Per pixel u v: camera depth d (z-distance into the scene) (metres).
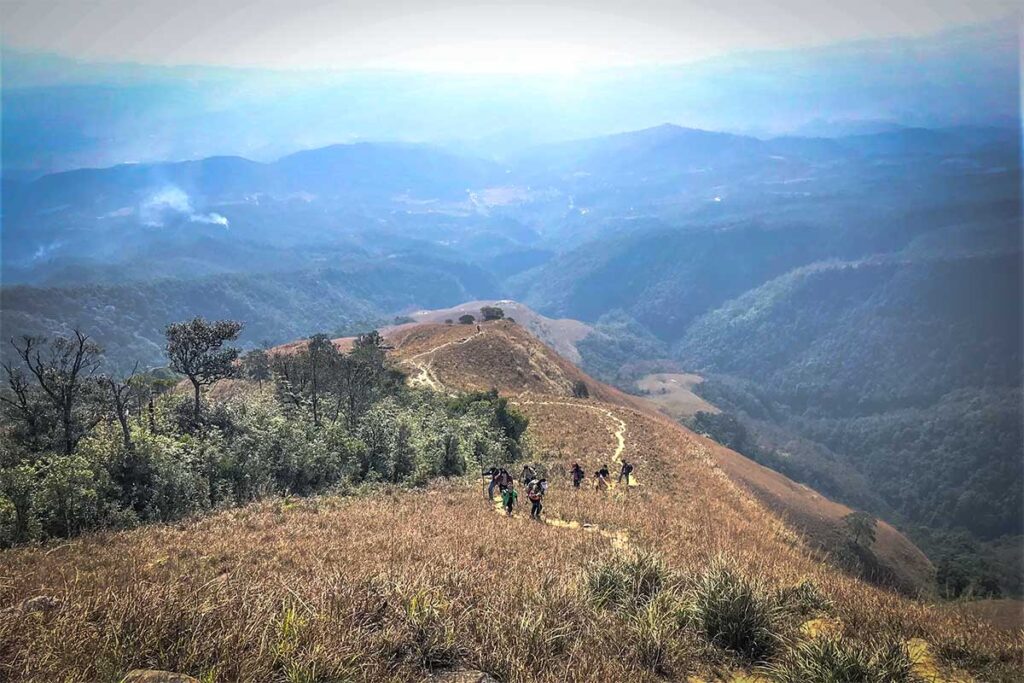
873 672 6.96
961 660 7.77
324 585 8.69
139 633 6.45
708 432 169.00
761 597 8.41
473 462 34.28
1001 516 148.75
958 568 59.47
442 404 48.16
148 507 22.11
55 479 20.25
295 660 6.09
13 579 10.95
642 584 9.62
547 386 91.38
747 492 51.03
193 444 27.16
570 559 12.32
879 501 172.12
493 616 7.61
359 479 30.30
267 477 27.22
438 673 6.59
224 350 32.38
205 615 6.95
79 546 16.19
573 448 44.31
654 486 34.59
